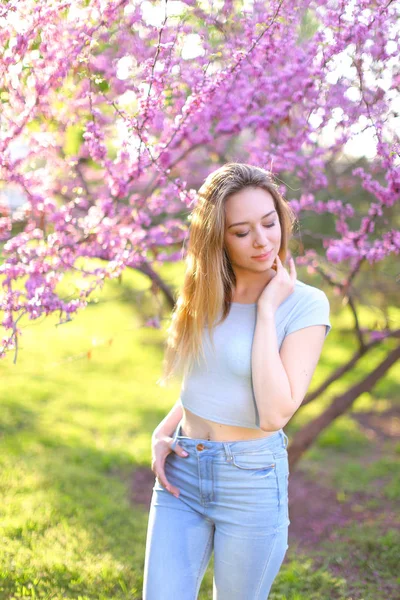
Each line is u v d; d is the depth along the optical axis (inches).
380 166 128.1
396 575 144.0
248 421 81.0
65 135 136.9
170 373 89.4
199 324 82.7
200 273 83.0
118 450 229.3
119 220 131.8
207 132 137.4
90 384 325.1
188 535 83.5
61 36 109.2
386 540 159.5
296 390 77.9
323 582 137.3
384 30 113.7
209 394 82.4
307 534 174.6
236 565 81.4
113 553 145.3
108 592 127.5
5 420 247.9
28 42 106.9
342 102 120.6
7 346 105.3
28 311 105.7
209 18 117.3
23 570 127.4
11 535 144.2
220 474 81.4
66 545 142.6
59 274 114.3
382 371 173.5
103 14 107.8
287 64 118.7
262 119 123.7
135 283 335.6
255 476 80.7
